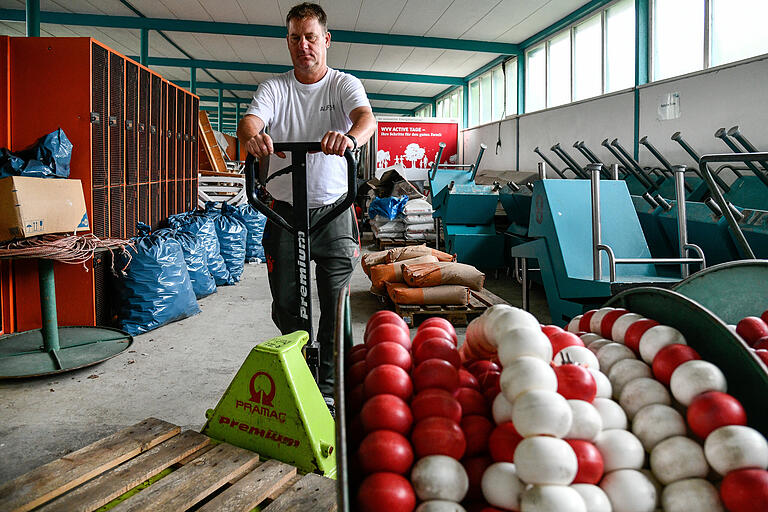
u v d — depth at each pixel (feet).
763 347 3.81
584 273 10.32
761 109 13.15
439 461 2.74
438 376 3.07
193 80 40.27
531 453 2.58
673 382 3.15
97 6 27.37
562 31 27.76
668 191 14.47
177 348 10.64
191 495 4.67
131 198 13.12
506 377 2.91
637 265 10.71
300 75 7.02
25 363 9.09
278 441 5.54
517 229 18.86
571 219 10.86
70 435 6.89
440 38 31.12
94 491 4.71
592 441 2.98
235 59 40.04
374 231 26.04
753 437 2.72
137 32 33.78
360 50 35.60
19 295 11.27
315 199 7.00
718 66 14.37
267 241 7.29
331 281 7.21
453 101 50.16
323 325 7.26
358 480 2.81
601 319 4.15
